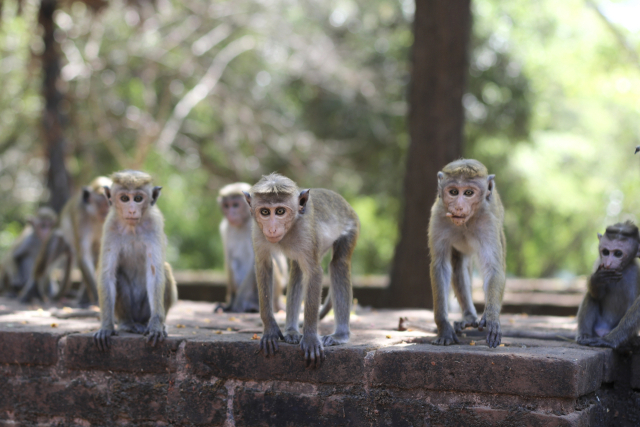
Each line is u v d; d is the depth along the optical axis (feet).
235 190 29.76
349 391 17.08
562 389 15.15
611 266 18.10
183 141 76.69
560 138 84.38
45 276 33.22
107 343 18.95
